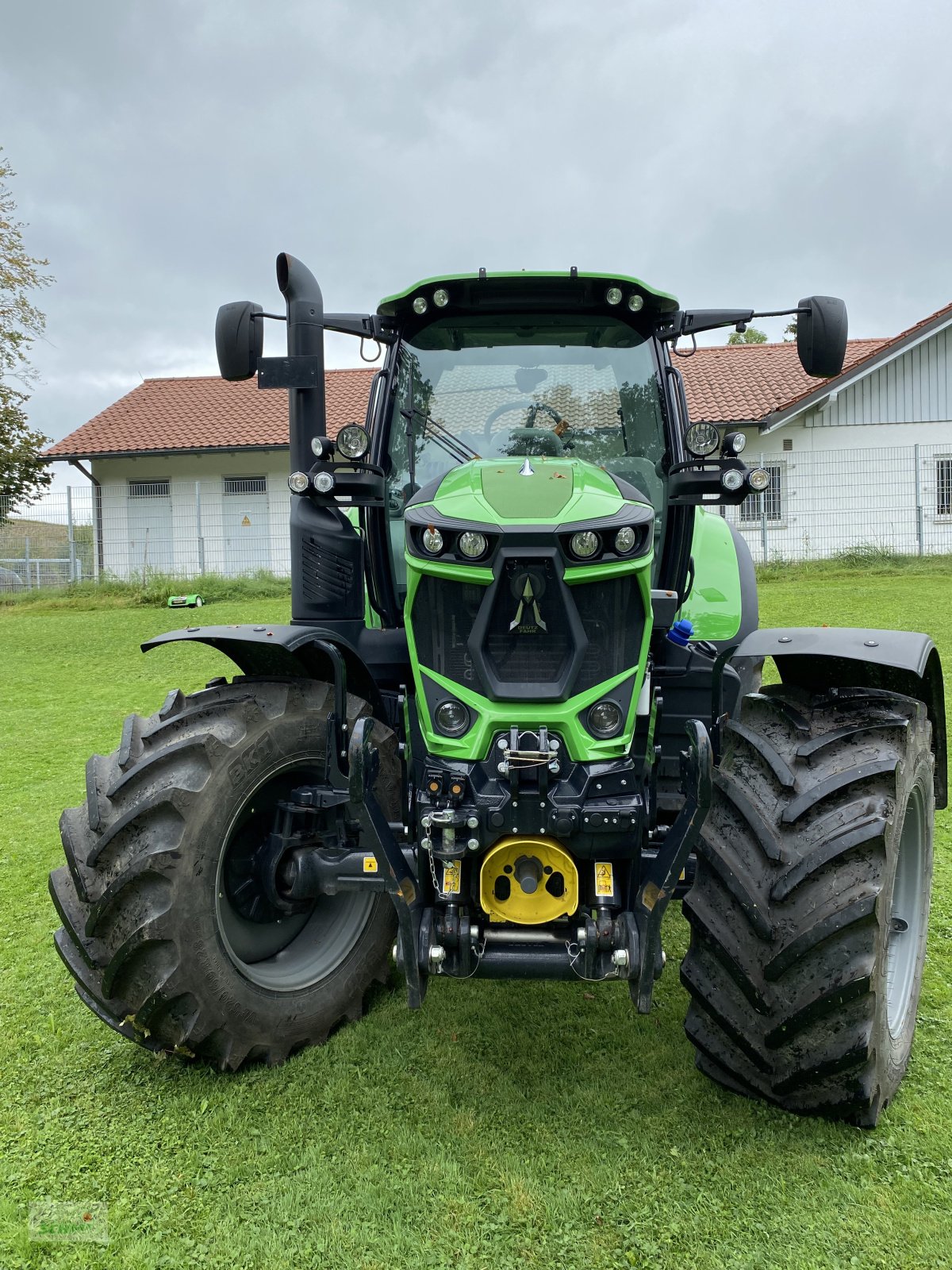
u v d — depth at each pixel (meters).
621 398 3.49
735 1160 2.25
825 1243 1.98
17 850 4.59
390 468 3.46
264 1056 2.76
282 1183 2.23
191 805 2.53
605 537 2.46
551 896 2.42
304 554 3.34
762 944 2.25
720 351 21.95
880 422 18.44
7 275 22.80
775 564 16.58
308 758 2.83
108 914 2.50
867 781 2.29
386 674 3.37
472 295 3.39
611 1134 2.37
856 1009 2.18
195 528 20.33
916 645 2.49
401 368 3.49
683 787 2.45
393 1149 2.34
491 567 2.45
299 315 3.36
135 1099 2.60
